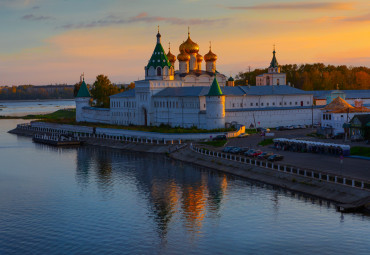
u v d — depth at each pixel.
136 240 82.75
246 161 129.12
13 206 102.75
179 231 86.38
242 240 81.50
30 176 131.25
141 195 108.94
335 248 76.88
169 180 121.81
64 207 101.38
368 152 127.12
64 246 80.62
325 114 169.12
